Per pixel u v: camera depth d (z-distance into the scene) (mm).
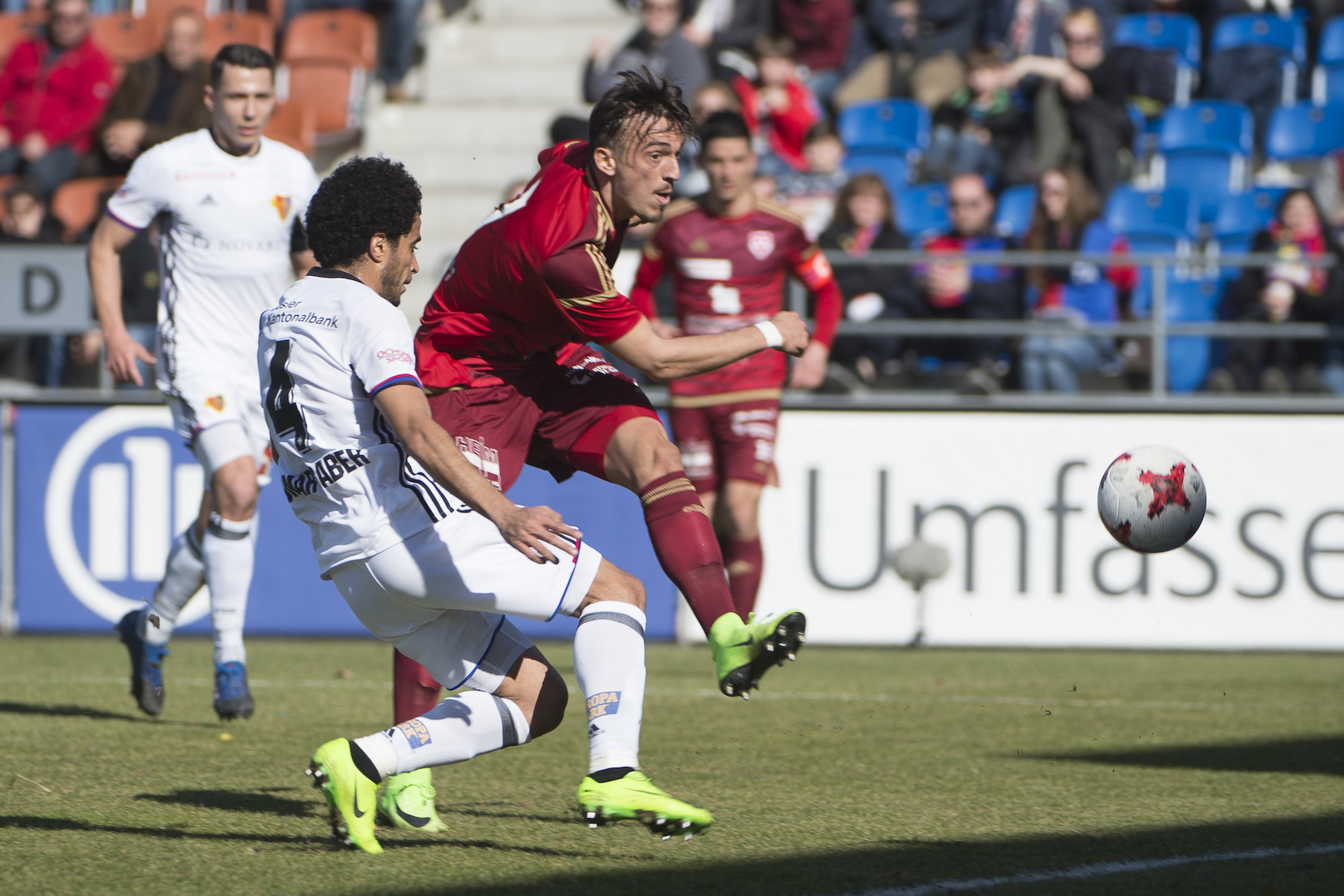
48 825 12648
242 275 19203
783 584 30766
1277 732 19391
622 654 11359
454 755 11812
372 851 11531
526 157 47031
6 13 52844
